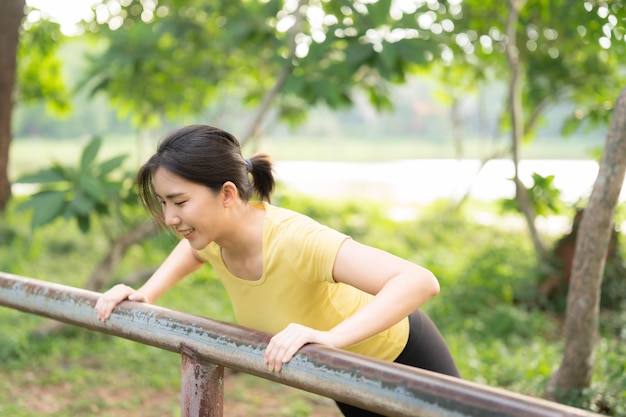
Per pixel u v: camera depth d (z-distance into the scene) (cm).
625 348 486
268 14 629
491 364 500
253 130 643
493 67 1048
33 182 508
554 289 699
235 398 458
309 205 1229
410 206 1479
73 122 4384
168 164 181
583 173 1920
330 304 206
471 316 653
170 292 720
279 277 197
